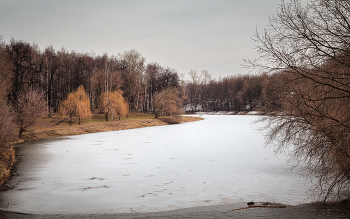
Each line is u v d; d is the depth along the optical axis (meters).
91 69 82.94
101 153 30.00
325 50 10.17
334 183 11.75
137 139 42.28
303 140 11.82
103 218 11.56
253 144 36.06
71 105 56.25
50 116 62.94
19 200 14.66
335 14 9.73
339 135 10.30
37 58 70.19
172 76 108.19
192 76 160.62
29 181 18.75
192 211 12.45
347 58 10.02
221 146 34.59
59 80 77.88
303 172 19.72
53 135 45.88
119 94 66.88
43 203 14.10
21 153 29.95
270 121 12.27
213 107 159.50
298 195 14.72
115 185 17.66
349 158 10.70
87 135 47.97
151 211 12.69
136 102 94.88
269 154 28.23
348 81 10.18
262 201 13.91
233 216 11.48
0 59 44.44
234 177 19.28
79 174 20.69
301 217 11.02
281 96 11.23
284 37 10.38
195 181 18.44
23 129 40.53
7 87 44.41
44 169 22.42
